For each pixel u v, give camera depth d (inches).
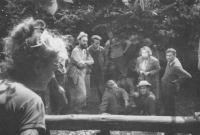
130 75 352.5
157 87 295.9
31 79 54.4
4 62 53.7
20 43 52.9
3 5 151.1
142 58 299.1
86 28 396.8
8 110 49.6
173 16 387.5
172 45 391.9
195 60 386.0
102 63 323.9
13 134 49.9
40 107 50.3
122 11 373.1
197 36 394.3
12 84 51.7
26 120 49.3
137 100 271.0
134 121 93.4
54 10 53.8
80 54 284.7
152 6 366.0
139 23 370.3
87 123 93.7
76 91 280.8
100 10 381.7
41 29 54.7
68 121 91.5
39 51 53.0
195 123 91.8
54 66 54.6
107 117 93.7
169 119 92.7
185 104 314.2
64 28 374.0
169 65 251.0
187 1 398.3
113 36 362.9
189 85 339.6
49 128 93.4
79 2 387.9
